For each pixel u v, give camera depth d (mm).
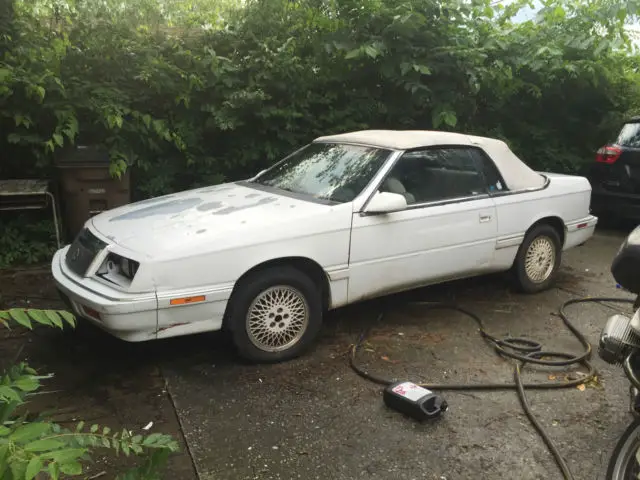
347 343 4496
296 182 4871
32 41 6312
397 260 4520
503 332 4773
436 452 3168
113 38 6527
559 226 5754
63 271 4086
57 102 6117
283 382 3879
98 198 6289
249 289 3928
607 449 3225
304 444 3209
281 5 7164
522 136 8891
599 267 6652
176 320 3695
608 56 8711
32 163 6512
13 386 2076
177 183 7254
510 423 3469
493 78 7578
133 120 6641
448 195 4859
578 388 3891
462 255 4914
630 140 7891
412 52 7250
